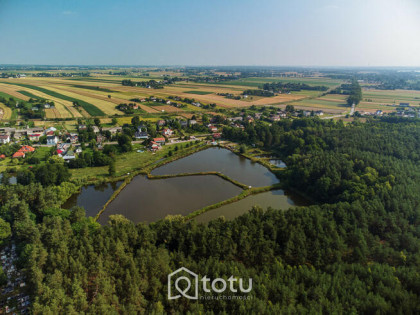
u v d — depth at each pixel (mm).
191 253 65438
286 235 68938
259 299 50625
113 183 119625
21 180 108312
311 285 54812
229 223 71812
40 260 58281
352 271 58281
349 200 91000
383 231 73250
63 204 101188
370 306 47062
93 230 73438
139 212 95438
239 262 66000
